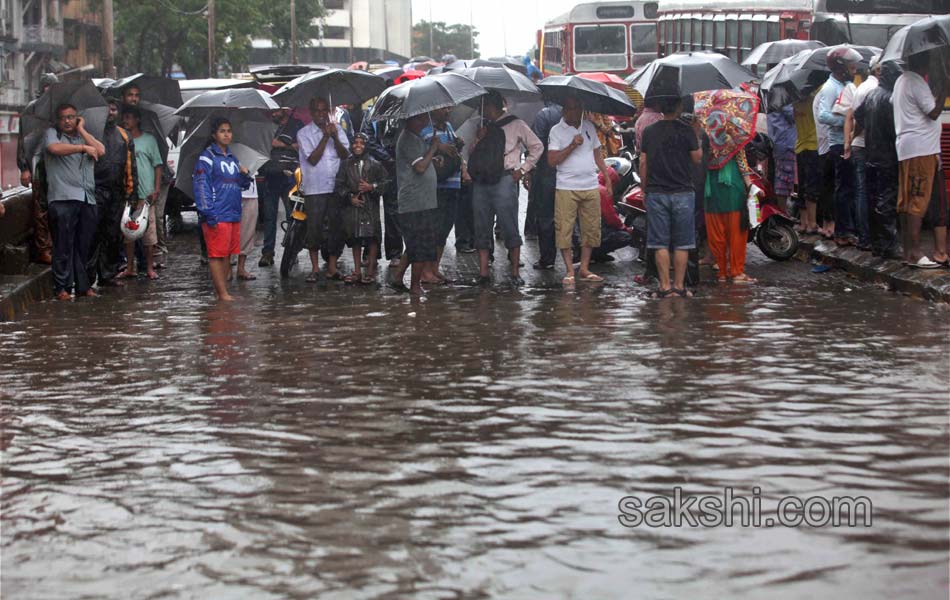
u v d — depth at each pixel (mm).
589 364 8266
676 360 8344
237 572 4645
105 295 12672
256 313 11117
